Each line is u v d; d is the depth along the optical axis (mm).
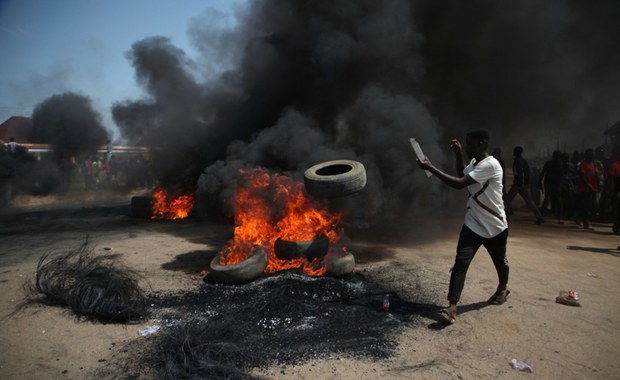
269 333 3764
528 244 7547
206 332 3562
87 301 4234
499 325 3893
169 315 4223
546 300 4531
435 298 4617
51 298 4547
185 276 5547
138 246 7520
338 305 4426
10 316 4156
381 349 3426
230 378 2973
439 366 3154
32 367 3189
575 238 8188
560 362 3219
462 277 3973
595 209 10742
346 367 3143
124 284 4492
